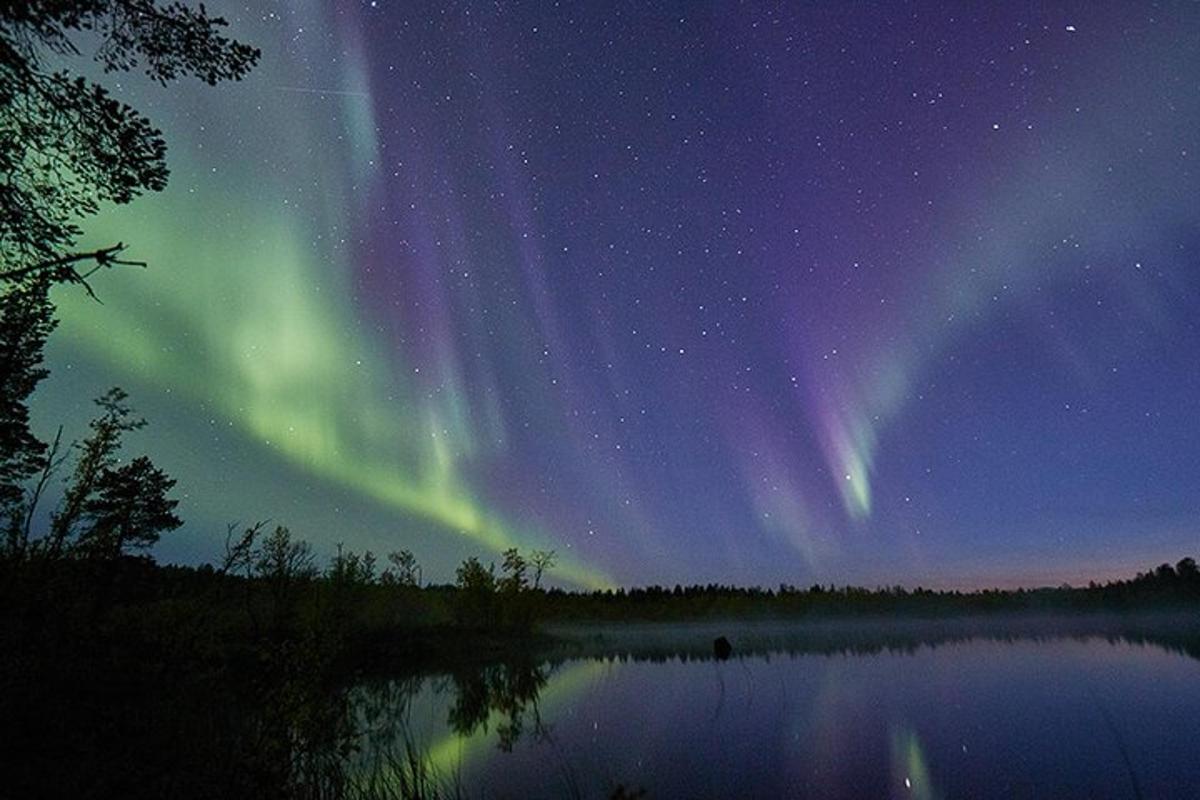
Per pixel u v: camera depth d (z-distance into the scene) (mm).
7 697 11891
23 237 5797
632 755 17141
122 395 18359
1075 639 65125
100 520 17547
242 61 6766
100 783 10039
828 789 14367
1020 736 19375
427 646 43844
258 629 17531
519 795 13289
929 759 16781
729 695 28531
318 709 11055
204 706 13484
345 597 36344
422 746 17891
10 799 9453
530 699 27703
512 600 60500
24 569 15414
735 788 14352
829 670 38500
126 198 6336
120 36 6340
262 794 10148
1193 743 17891
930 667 38938
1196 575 139125
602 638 76500
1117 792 13930
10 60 5551
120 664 14844
